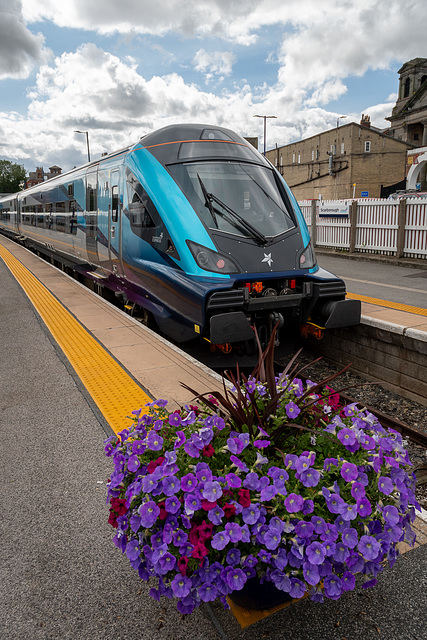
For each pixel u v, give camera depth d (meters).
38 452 3.75
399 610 2.31
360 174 50.50
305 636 2.17
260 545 1.97
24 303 9.38
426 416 5.80
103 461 3.60
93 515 2.99
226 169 6.59
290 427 2.32
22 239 25.06
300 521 1.85
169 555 1.85
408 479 2.20
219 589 1.84
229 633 2.19
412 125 62.06
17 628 2.22
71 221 12.40
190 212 6.09
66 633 2.20
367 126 54.44
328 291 6.15
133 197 7.20
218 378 4.90
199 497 1.89
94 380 5.05
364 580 2.49
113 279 8.87
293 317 6.36
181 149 6.74
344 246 15.89
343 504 1.90
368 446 2.13
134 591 2.43
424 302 8.42
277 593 2.24
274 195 6.66
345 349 7.49
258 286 5.81
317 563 1.79
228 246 5.88
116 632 2.20
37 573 2.54
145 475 2.12
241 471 2.04
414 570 2.56
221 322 5.46
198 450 2.05
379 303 8.36
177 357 5.64
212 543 1.80
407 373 6.41
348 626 2.22
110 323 7.42
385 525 1.99
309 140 56.84
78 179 11.32
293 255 6.19
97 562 2.62
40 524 2.92
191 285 5.73
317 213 17.09
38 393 4.86
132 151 7.48
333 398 2.60
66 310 8.52
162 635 2.19
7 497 3.19
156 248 6.50
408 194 26.95
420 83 66.75
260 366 2.60
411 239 13.34
